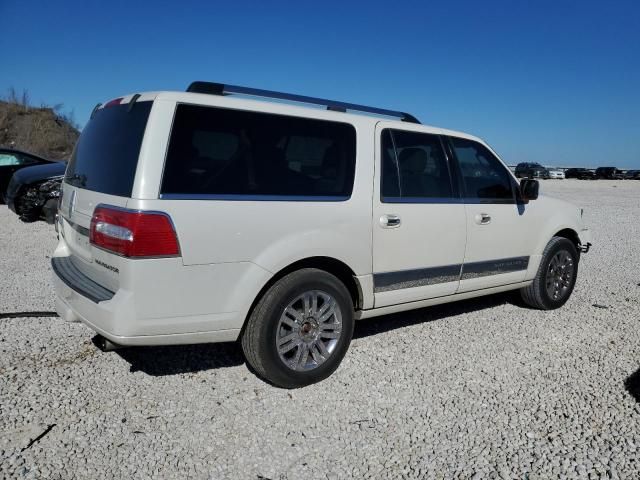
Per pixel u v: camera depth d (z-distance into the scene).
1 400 3.42
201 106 3.33
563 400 3.61
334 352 3.85
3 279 6.38
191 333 3.28
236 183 3.39
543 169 53.34
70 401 3.45
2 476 2.68
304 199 3.66
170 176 3.14
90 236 3.33
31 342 4.38
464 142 4.88
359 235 3.92
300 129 3.74
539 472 2.82
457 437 3.15
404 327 5.00
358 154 3.99
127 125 3.38
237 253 3.35
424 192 4.43
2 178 13.20
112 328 3.08
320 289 3.73
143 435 3.09
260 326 3.50
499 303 5.90
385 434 3.17
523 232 5.21
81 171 3.86
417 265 4.35
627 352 4.48
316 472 2.80
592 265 8.19
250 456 2.93
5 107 34.97
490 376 3.97
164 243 3.09
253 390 3.68
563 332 4.95
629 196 25.55
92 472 2.75
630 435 3.18
